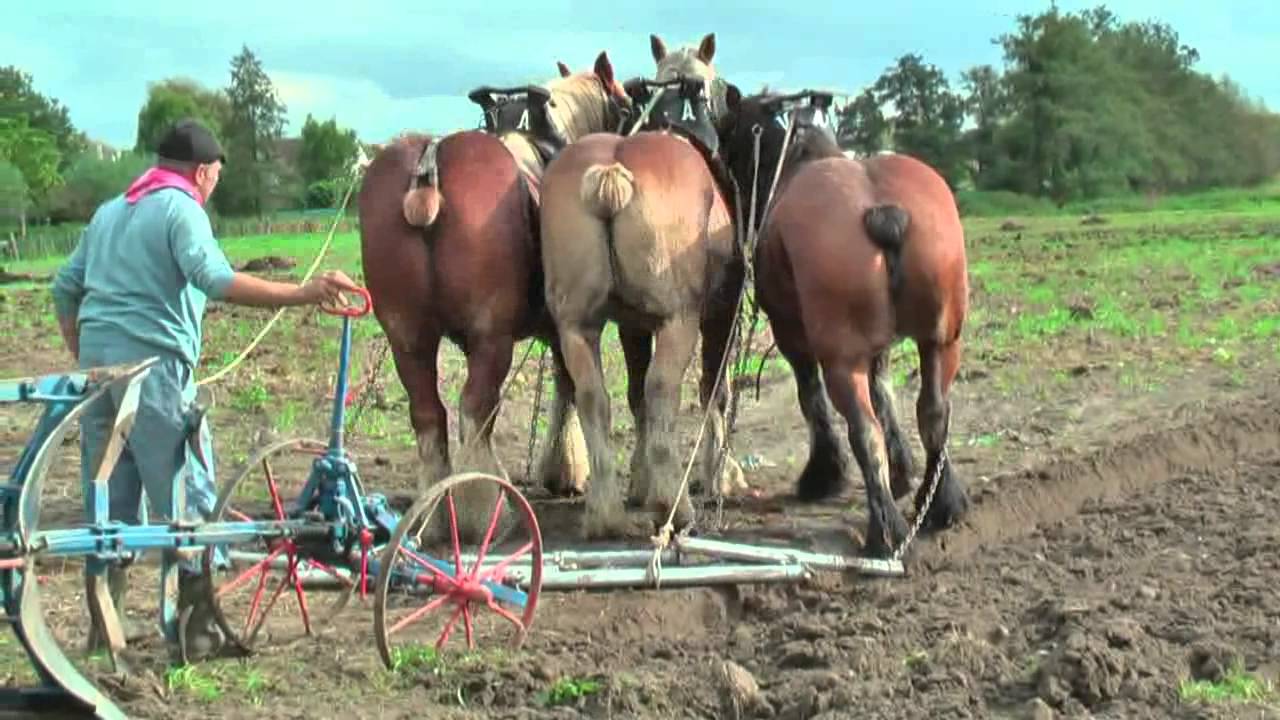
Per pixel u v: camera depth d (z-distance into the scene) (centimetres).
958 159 8819
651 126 998
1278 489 966
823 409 1011
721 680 634
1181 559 809
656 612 766
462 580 686
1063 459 1035
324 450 730
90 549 592
